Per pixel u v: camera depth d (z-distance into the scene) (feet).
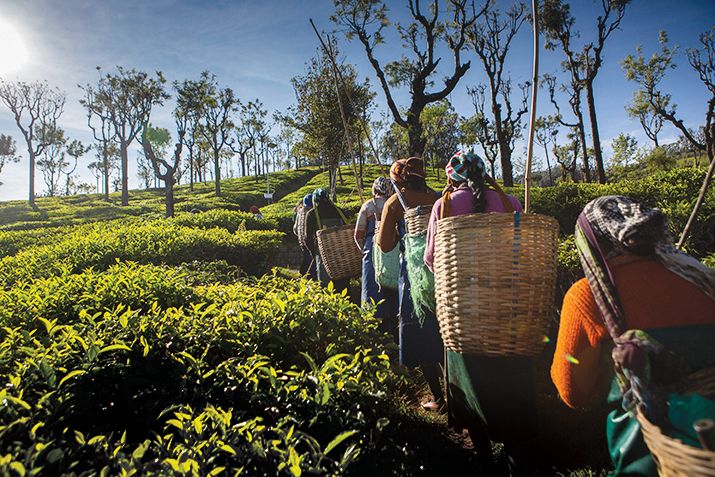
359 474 8.43
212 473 6.55
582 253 6.02
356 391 9.90
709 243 21.01
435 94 59.47
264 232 37.88
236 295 14.69
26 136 165.78
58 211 140.87
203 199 160.35
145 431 8.89
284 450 7.35
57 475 6.87
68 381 9.00
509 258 7.93
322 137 93.76
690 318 5.39
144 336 10.68
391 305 15.30
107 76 159.02
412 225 10.89
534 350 8.09
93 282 15.37
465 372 8.46
